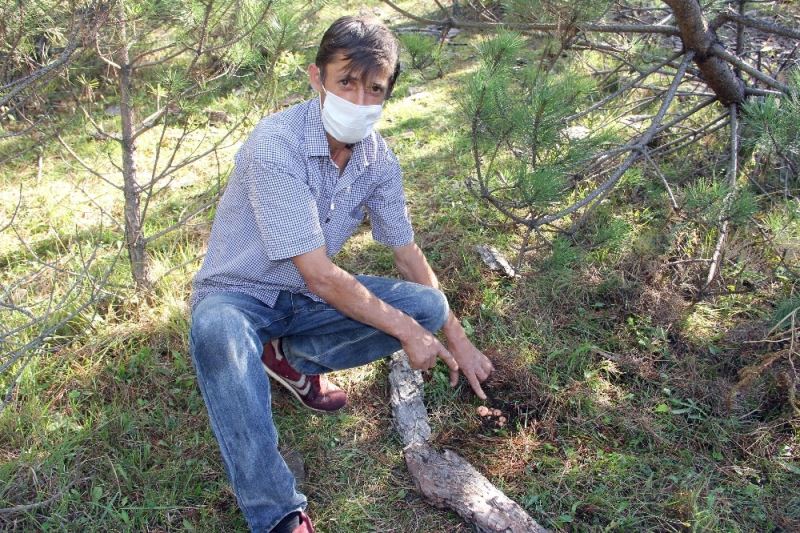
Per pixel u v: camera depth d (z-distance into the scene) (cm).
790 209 283
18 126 441
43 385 258
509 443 239
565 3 277
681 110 410
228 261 214
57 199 375
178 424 244
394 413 248
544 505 221
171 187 388
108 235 341
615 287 296
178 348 274
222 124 453
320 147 203
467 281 304
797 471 226
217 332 189
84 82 311
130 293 292
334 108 196
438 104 462
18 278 308
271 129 202
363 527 215
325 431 245
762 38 465
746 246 305
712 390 254
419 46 341
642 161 364
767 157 328
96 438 237
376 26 194
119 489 220
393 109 463
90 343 272
